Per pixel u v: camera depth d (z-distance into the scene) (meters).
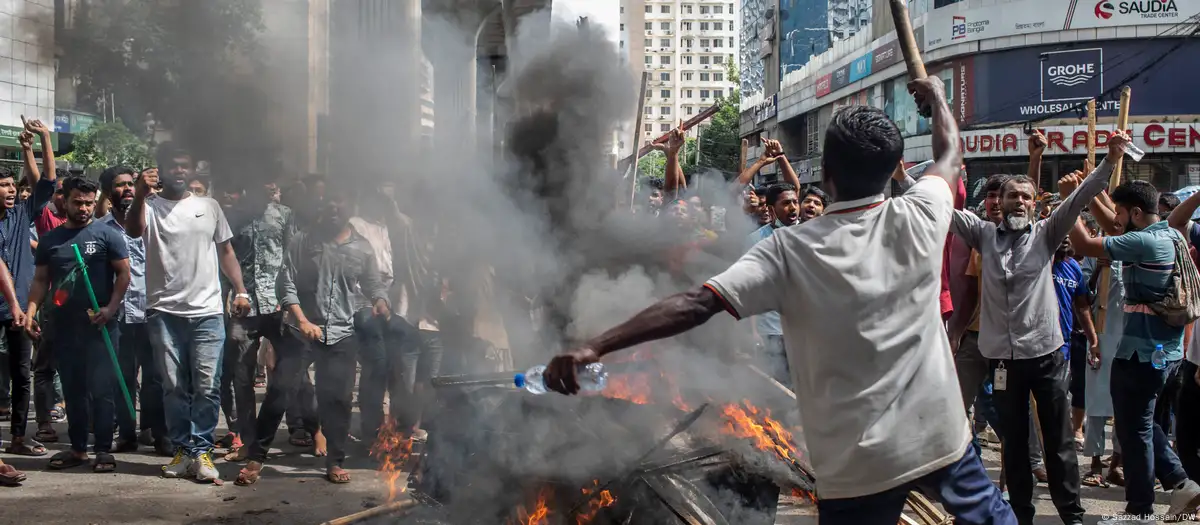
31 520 3.95
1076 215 3.70
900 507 2.11
